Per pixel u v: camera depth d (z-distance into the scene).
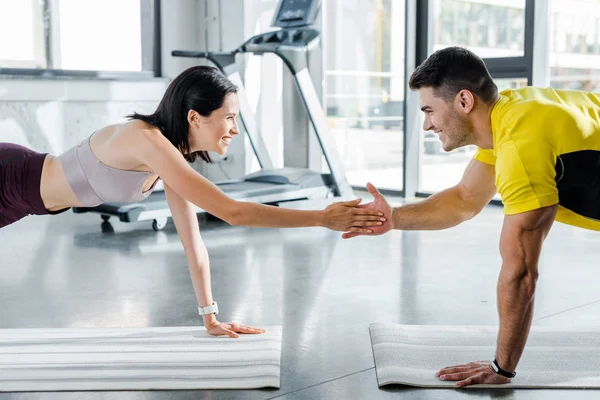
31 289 3.12
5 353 2.24
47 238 4.34
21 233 4.51
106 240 4.27
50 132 6.01
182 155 2.02
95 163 1.98
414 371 2.06
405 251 3.88
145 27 6.73
